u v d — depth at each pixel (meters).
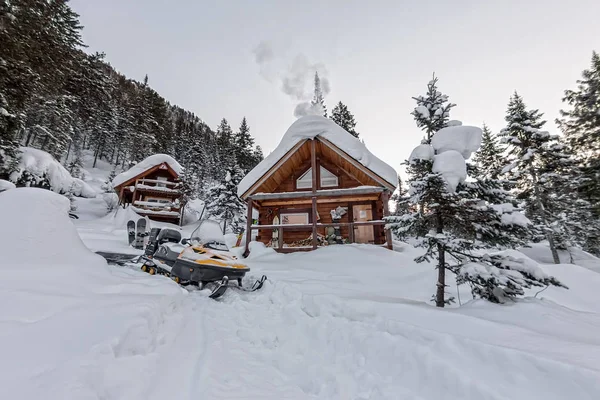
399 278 6.57
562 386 1.63
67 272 3.22
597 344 2.20
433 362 2.18
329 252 8.82
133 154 44.47
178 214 23.94
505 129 18.08
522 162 17.42
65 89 30.81
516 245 4.24
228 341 3.28
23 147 18.41
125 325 2.32
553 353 1.94
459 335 2.36
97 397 1.52
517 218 3.80
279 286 5.35
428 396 2.03
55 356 1.69
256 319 4.15
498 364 1.95
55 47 13.35
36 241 3.33
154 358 2.30
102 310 2.55
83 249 3.97
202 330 3.44
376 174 10.30
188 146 56.25
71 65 24.05
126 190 24.86
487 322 2.66
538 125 17.58
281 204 13.80
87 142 46.28
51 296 2.56
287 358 2.99
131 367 1.97
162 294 3.80
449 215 4.42
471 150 4.51
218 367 2.53
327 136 11.09
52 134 30.33
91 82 36.78
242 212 23.27
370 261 7.89
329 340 3.21
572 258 16.97
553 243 16.23
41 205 3.76
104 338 2.02
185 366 2.38
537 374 1.76
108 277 3.70
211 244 6.62
